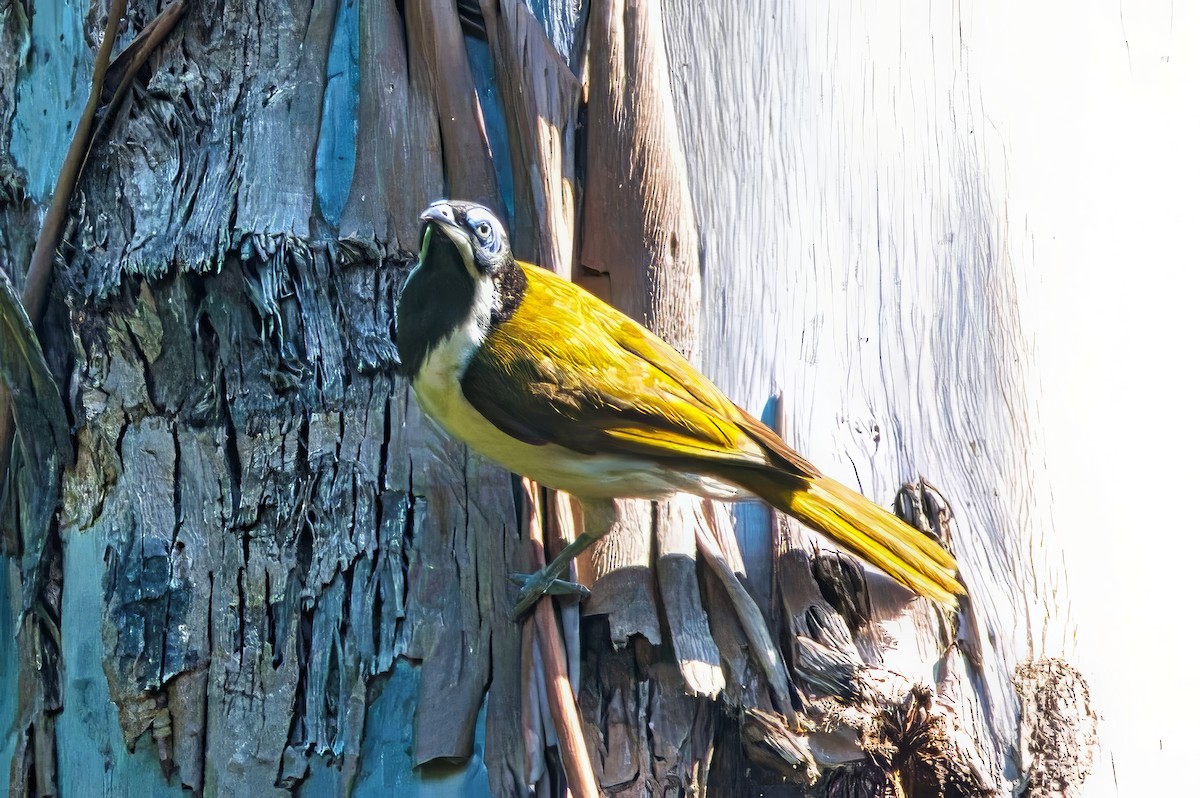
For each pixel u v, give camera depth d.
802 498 6.88
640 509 7.08
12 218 7.72
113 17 7.44
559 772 6.66
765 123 7.88
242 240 6.96
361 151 7.27
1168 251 8.51
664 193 7.43
